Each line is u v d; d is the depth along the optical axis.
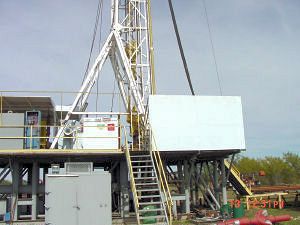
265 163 68.12
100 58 21.59
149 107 17.11
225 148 17.41
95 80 21.17
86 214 13.48
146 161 16.19
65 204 13.41
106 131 18.61
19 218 17.69
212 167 21.59
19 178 18.20
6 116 17.86
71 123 19.12
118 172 19.34
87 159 18.61
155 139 16.92
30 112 18.14
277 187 28.70
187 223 16.28
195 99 17.52
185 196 18.36
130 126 19.67
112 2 22.56
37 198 18.00
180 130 17.16
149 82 22.11
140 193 16.83
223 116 17.66
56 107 21.00
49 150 16.42
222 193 19.22
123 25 23.14
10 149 16.97
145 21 22.80
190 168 19.05
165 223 14.49
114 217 17.77
